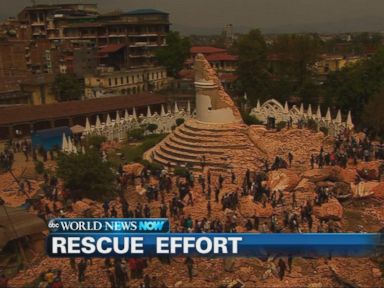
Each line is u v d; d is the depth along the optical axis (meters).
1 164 64.62
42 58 147.62
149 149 70.38
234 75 123.50
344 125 75.81
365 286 34.56
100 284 35.31
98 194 51.34
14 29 175.88
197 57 65.06
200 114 65.81
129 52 147.50
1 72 137.00
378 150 61.94
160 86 135.00
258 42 108.44
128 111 96.75
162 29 152.88
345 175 53.09
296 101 107.06
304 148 66.06
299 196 49.16
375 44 194.25
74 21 160.12
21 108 88.12
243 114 85.12
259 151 61.44
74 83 116.06
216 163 57.88
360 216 47.28
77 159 51.00
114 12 164.00
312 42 110.19
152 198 49.62
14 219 40.66
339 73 97.69
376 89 89.25
